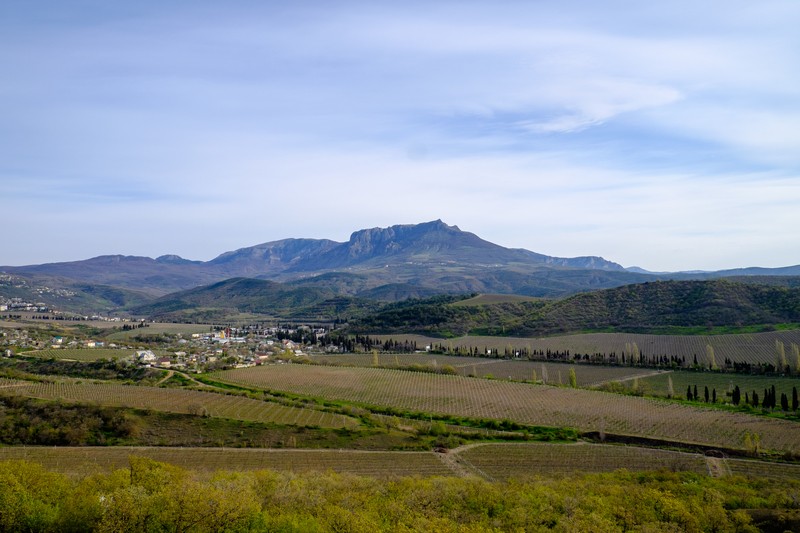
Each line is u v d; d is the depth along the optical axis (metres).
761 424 136.50
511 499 73.69
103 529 56.16
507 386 185.25
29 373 190.50
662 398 168.50
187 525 57.47
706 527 66.31
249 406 148.75
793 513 69.88
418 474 100.38
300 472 100.75
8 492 60.66
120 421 122.69
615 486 82.25
